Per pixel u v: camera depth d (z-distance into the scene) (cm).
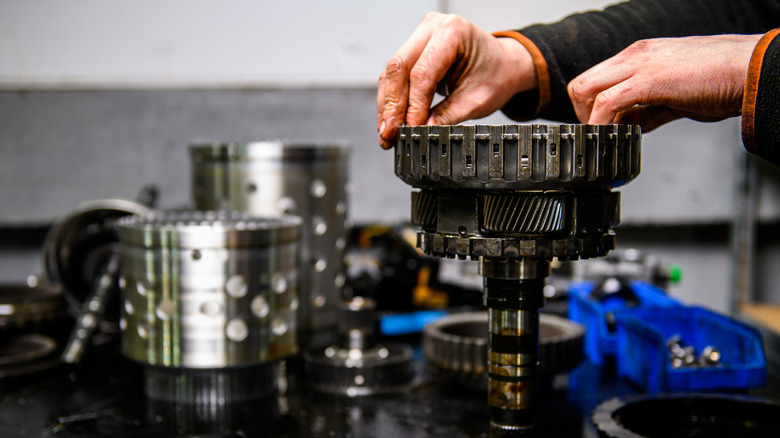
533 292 48
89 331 85
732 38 52
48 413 70
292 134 140
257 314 69
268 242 69
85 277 100
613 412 57
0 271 137
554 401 75
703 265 156
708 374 73
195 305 67
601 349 87
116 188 137
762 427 60
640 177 149
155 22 134
